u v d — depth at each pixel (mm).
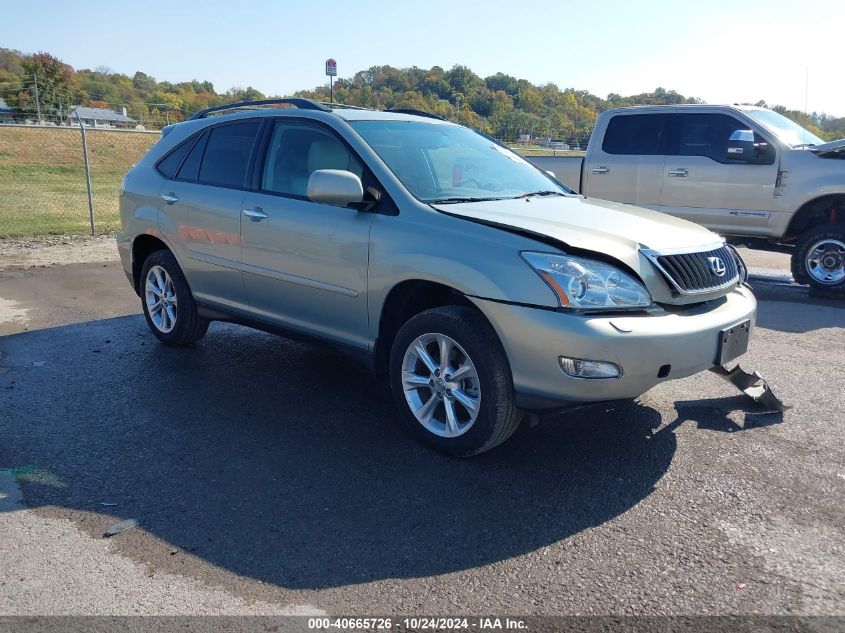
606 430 4359
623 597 2770
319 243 4477
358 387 5121
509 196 4629
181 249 5570
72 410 4621
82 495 3531
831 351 6152
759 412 4664
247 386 5105
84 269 9633
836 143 8477
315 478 3729
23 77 70000
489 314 3654
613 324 3492
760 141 8852
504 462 3924
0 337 6305
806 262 8609
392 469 3834
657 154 9523
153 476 3736
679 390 5074
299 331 4844
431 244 3936
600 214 4281
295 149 4871
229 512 3383
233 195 5121
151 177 5895
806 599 2754
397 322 4355
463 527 3266
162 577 2885
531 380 3590
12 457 3936
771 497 3549
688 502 3498
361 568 2949
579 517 3355
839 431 4363
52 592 2785
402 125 4965
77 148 42906
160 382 5172
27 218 15117
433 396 4016
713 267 3996
